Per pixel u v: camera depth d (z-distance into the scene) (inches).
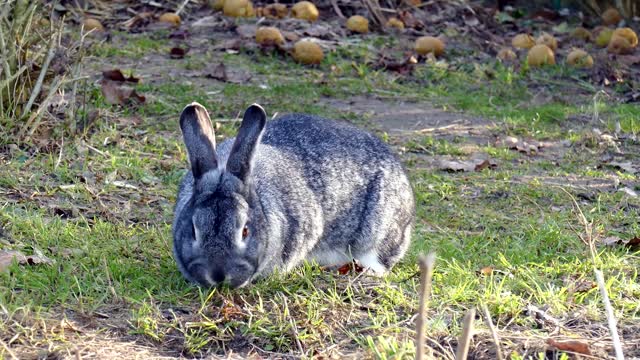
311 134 423.2
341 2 869.2
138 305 347.9
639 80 752.3
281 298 359.9
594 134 615.2
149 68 694.5
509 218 478.9
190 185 389.4
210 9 840.3
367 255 423.8
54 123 528.7
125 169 495.5
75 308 341.1
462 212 484.1
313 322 339.3
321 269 395.5
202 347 327.6
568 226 461.4
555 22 911.7
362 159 423.8
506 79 737.0
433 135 615.2
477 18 873.5
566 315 355.6
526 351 324.2
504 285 379.6
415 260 424.8
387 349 311.0
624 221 476.7
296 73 723.4
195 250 351.3
